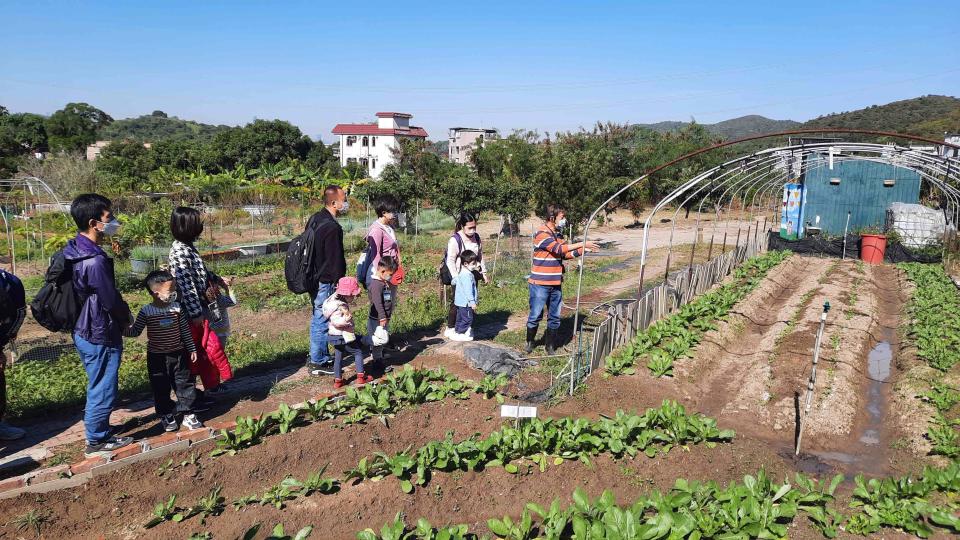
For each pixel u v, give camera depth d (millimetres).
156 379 6199
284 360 9070
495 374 8422
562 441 6496
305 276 7844
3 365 5934
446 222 32844
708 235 30906
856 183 25719
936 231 22547
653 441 6895
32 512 5039
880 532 5312
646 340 10008
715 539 4977
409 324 10961
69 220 23406
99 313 5531
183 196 28953
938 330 11008
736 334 11711
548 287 9234
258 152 62438
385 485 5812
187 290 6340
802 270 19578
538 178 20344
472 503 5746
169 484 5645
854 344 10719
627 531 4742
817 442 7352
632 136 40719
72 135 79312
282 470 6066
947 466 6527
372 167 84562
